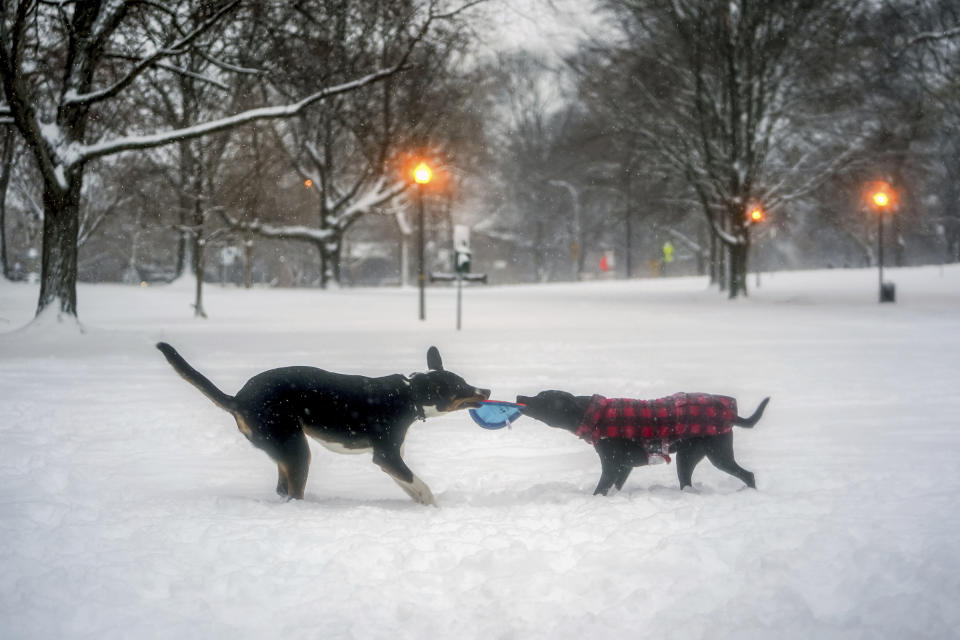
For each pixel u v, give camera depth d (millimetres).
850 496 6488
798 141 46062
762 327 26203
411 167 51500
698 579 4590
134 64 23594
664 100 44656
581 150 54250
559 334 23703
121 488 7191
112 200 44312
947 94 42094
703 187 45344
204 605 4312
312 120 49000
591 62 45344
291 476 6680
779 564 4707
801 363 16562
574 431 6840
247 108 35906
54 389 13211
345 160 57500
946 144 50500
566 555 5047
